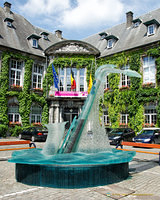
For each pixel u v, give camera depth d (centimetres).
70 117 2248
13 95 2014
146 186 502
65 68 2234
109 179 511
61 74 2239
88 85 2202
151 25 2009
